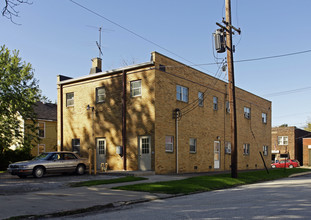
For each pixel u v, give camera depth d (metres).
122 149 22.25
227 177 18.72
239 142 31.25
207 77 26.58
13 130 29.66
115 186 14.56
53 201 10.70
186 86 23.89
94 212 9.49
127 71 22.66
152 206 10.12
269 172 25.52
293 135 54.09
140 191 13.20
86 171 21.53
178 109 22.67
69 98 26.66
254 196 11.58
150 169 20.73
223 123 28.47
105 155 23.47
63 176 19.48
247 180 18.45
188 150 23.61
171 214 8.46
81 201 10.75
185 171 23.03
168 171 21.53
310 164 52.72
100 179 17.30
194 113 24.61
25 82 29.88
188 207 9.58
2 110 28.62
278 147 55.25
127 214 8.76
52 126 37.00
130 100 22.27
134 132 21.81
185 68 23.94
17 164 18.17
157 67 21.25
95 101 24.59
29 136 30.34
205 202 10.51
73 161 20.06
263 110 36.97
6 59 29.25
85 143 24.92
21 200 10.82
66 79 27.92
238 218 7.58
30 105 29.83
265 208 8.84
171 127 22.12
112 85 23.61
